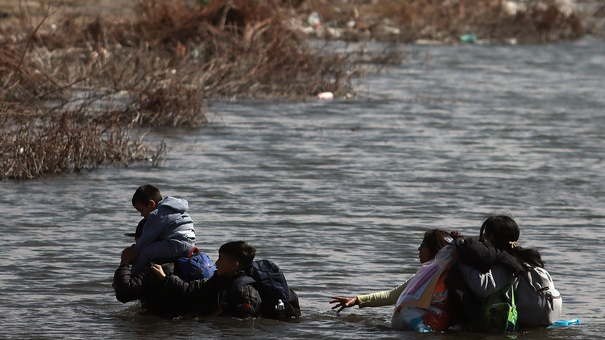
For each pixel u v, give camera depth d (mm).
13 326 24875
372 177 44844
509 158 50594
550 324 25438
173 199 26812
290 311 26031
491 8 132000
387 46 105250
